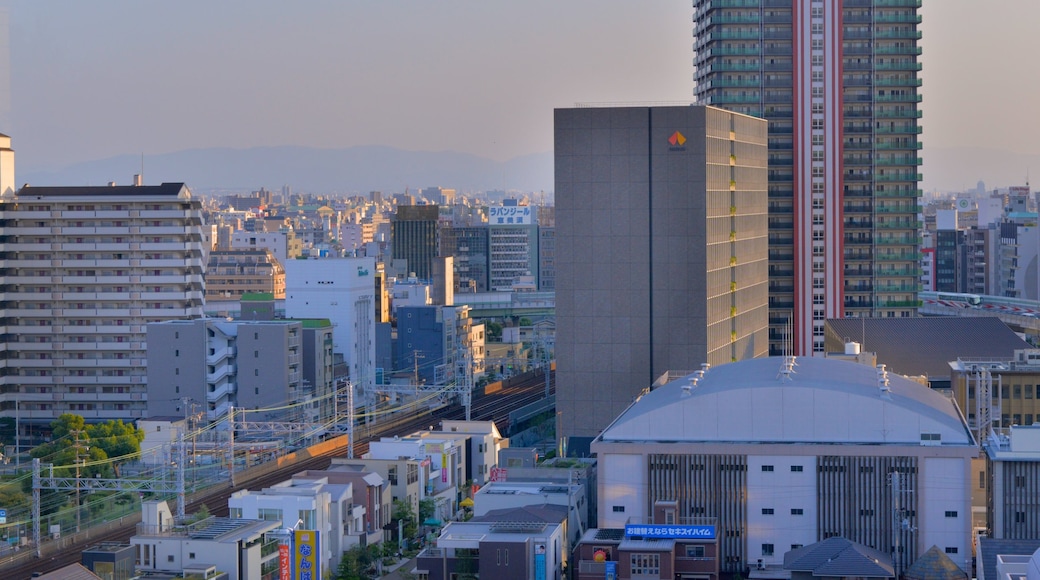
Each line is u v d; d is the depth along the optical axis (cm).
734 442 19162
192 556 18588
